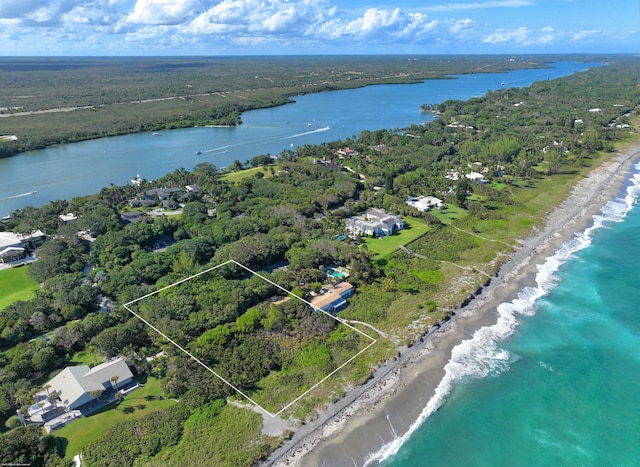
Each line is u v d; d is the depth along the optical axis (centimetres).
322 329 9119
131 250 12325
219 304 9644
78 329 8725
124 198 17088
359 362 8444
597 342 9162
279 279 10712
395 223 14225
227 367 8069
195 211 15362
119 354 8406
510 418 7412
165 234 14088
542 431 7188
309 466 6456
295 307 9544
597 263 12212
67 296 9700
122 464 6291
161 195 17162
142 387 7762
